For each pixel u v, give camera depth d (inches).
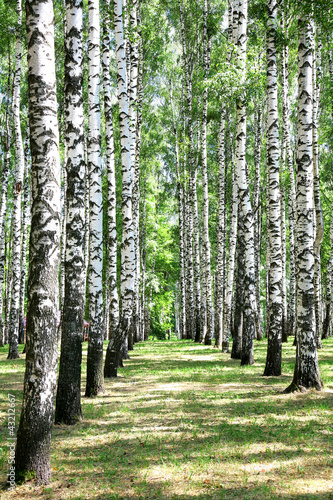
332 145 826.2
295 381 344.2
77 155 282.4
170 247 1526.8
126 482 176.4
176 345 928.3
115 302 503.5
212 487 167.9
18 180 699.4
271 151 438.9
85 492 168.2
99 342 366.3
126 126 486.3
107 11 504.1
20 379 440.8
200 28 1008.2
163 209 1518.2
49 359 179.9
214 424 256.5
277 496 157.1
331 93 649.0
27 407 179.3
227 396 335.0
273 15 441.1
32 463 177.9
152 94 1117.7
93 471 189.8
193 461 196.2
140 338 1212.5
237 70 476.7
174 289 1706.4
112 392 370.6
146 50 980.6
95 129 380.2
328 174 911.7
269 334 436.8
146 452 210.8
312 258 348.2
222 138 790.5
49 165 183.2
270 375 429.4
